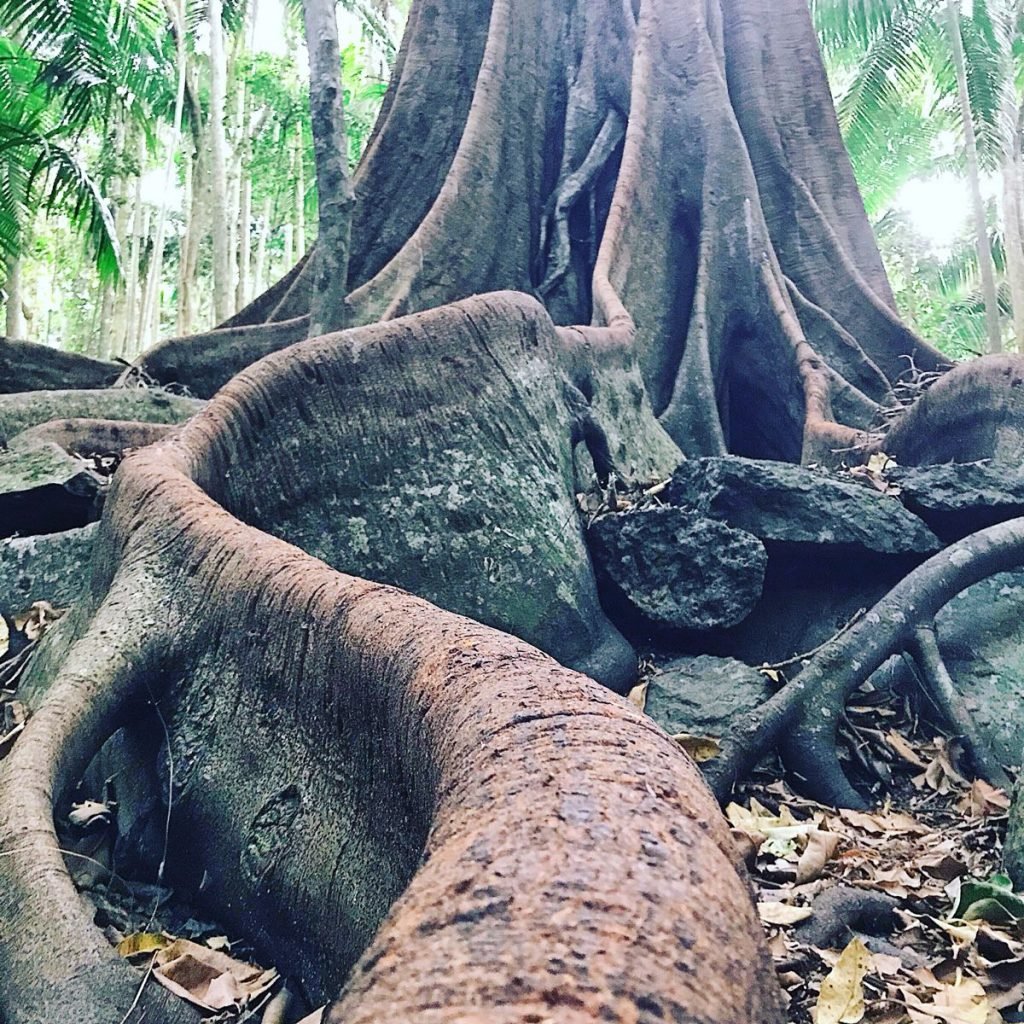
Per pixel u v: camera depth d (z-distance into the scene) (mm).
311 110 8000
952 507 5914
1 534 5832
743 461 6023
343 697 2650
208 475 4633
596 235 10984
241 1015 2568
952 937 3100
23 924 2494
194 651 3426
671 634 5691
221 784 3131
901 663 5461
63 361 9625
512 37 11711
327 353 5250
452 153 11812
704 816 1435
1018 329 17875
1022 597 5691
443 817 1536
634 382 7949
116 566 4031
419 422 5414
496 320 6004
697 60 11469
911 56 19531
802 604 5910
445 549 5238
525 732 1639
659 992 1001
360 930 2449
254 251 36625
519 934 1070
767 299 10195
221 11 19578
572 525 5828
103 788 3635
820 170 11883
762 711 4844
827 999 2650
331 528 5023
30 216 17094
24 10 13898
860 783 4898
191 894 3168
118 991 2369
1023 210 22188
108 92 14969
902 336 10422
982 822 4398
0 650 4883
